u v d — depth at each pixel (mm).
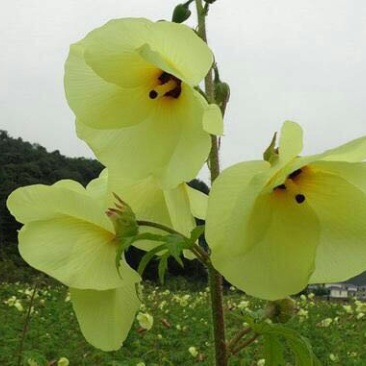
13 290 4090
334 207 382
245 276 361
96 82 415
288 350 1725
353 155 358
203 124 347
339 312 3102
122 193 449
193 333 2518
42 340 2166
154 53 358
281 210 374
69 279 406
